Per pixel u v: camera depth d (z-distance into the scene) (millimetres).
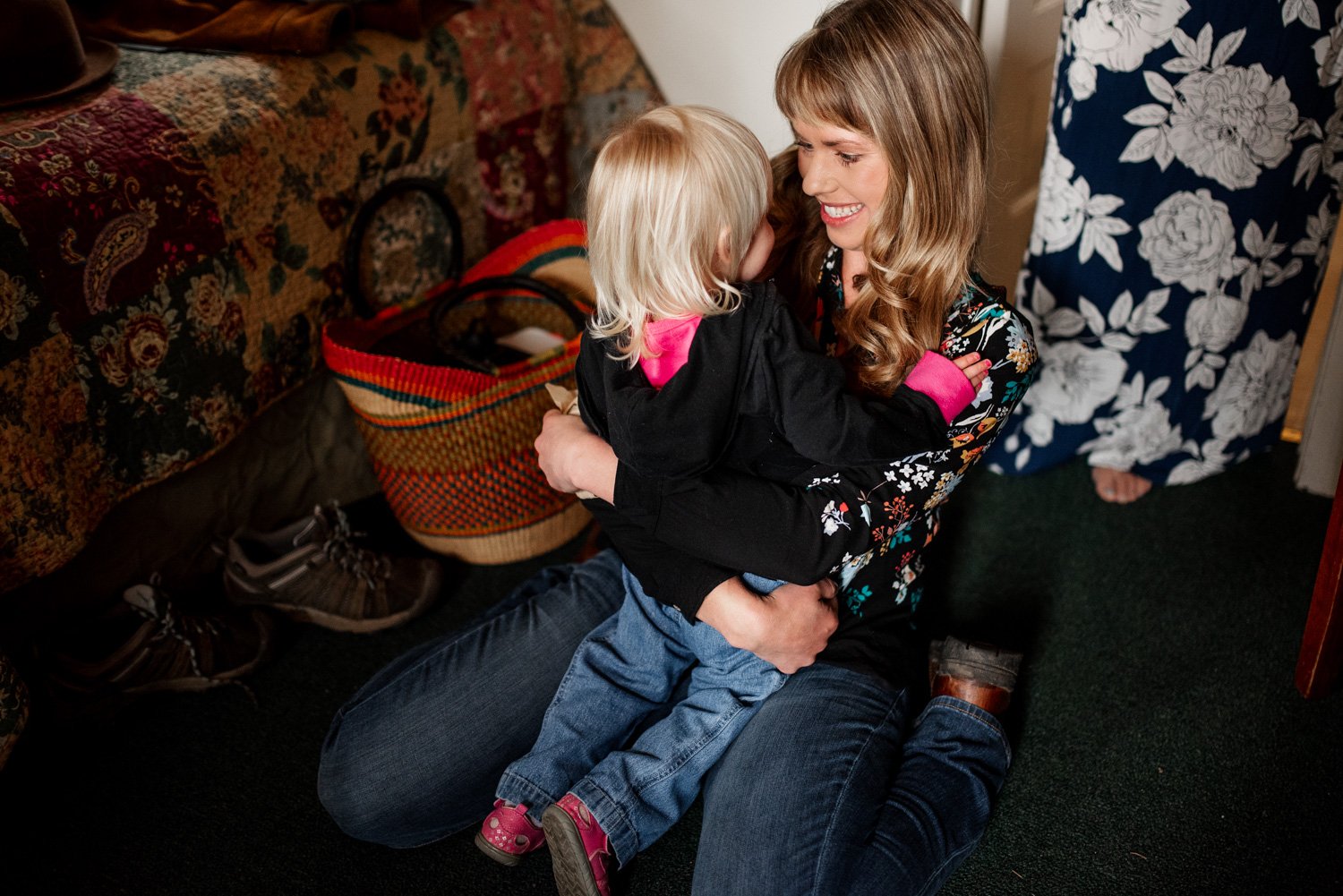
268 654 1524
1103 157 1542
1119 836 1255
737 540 1017
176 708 1488
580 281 1784
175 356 1392
